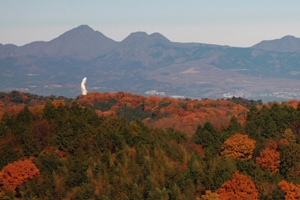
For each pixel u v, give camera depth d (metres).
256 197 104.69
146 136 128.12
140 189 104.81
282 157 118.31
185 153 120.56
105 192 104.00
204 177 109.81
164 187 104.62
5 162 115.19
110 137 123.69
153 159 115.00
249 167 114.75
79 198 102.12
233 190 104.88
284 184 106.75
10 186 107.50
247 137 130.12
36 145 121.81
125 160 113.00
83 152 117.50
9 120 132.50
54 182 105.62
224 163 115.88
